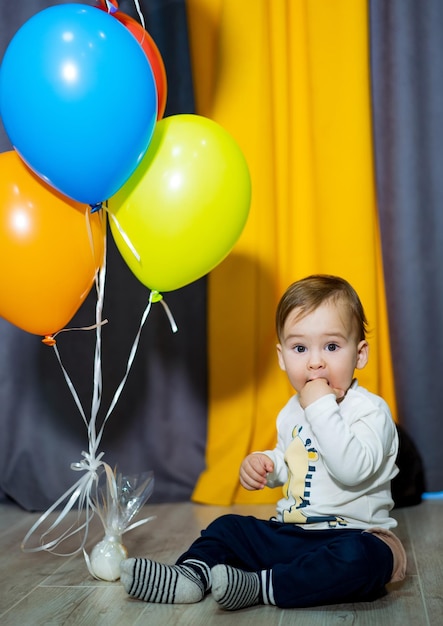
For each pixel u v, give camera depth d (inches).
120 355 90.4
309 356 59.2
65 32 54.8
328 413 55.4
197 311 91.4
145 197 59.4
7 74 55.8
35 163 56.6
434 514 82.7
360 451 55.1
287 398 89.7
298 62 89.8
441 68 91.2
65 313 62.4
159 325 90.9
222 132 62.7
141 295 90.4
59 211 60.0
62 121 54.2
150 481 65.6
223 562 57.1
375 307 88.4
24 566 65.3
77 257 60.6
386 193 91.7
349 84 88.8
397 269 91.3
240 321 89.4
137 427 90.7
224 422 89.4
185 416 91.2
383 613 52.6
